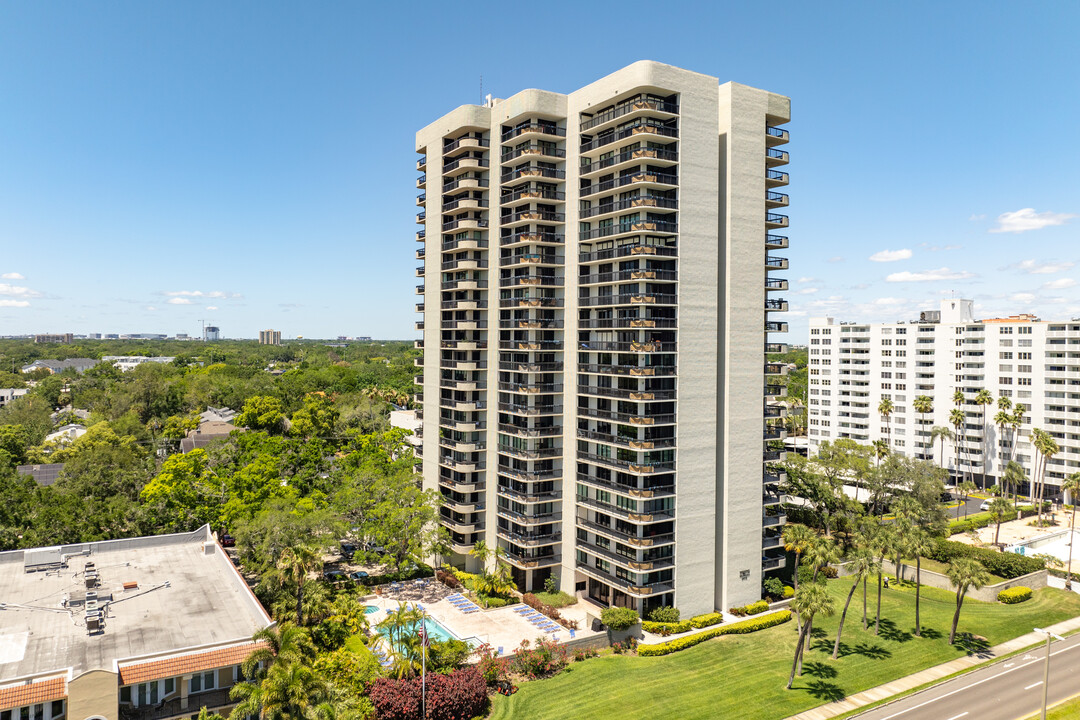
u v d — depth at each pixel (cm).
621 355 7012
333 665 5206
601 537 7256
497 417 8188
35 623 5225
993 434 13725
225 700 4762
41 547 7088
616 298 6975
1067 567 9088
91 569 6450
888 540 6762
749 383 7250
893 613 7412
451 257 8912
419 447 9931
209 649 4772
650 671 5891
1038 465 13050
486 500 8400
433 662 5616
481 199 8531
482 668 5616
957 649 6562
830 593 7919
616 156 7050
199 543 7431
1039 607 7731
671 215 6950
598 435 7175
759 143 7275
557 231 7881
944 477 10938
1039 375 13000
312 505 8612
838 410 16212
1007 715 5322
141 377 18000
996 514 11288
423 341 9600
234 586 6128
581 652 6188
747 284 7212
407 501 8250
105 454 10700
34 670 4456
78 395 19550
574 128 7588
